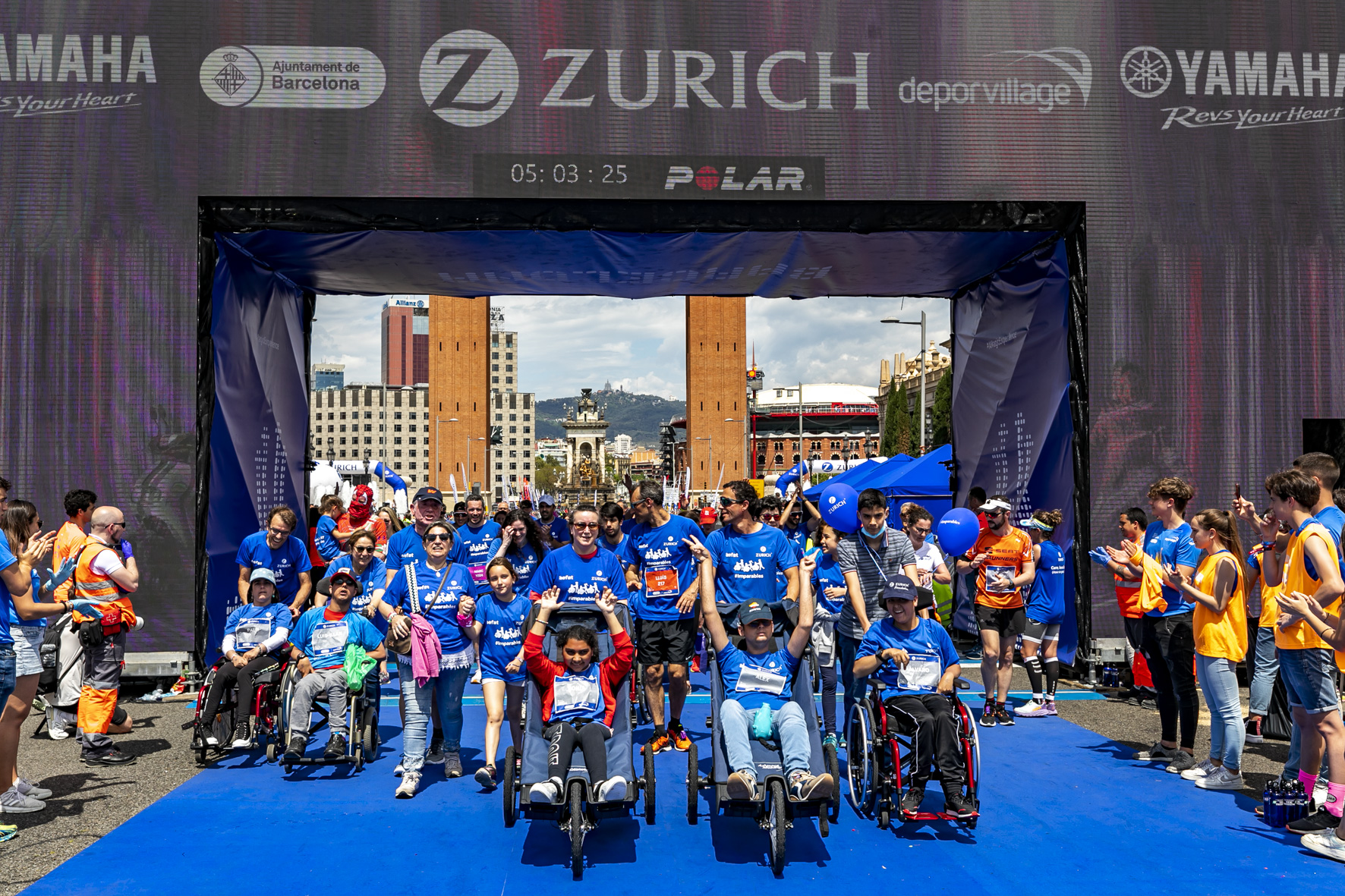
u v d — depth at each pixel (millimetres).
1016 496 12328
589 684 5688
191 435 9977
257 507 12000
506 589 6852
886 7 10445
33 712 9312
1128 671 10156
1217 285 10594
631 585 7699
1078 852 5449
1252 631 8438
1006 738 8133
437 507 7109
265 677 7535
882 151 10383
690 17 10305
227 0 10047
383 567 7281
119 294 9984
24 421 9922
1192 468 10523
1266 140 10680
